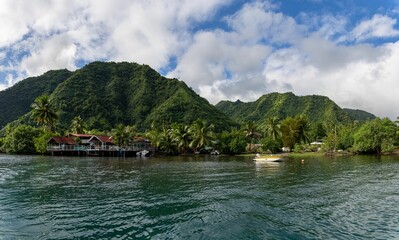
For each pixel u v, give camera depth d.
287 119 111.50
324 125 157.38
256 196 23.19
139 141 104.75
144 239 13.66
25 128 110.94
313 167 47.81
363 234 14.16
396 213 17.80
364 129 87.69
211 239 13.62
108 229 15.08
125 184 29.53
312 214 17.67
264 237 13.82
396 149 89.75
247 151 112.00
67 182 30.91
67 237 13.96
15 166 50.88
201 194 24.14
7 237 13.94
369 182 30.11
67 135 105.81
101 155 94.75
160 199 22.23
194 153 108.19
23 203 20.88
